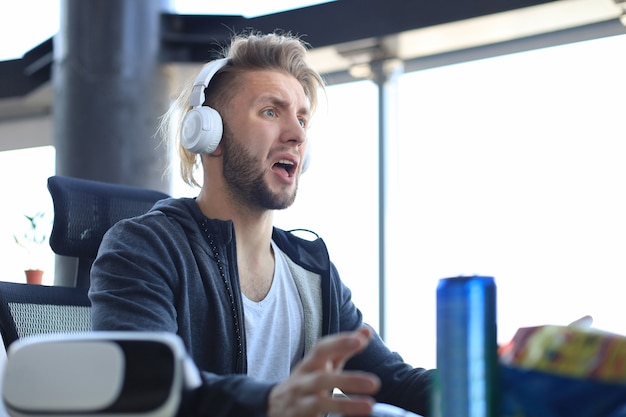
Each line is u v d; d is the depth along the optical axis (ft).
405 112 15.94
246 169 5.75
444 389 2.60
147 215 5.63
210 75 5.81
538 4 13.83
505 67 15.30
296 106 5.91
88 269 6.76
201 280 5.51
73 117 16.51
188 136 5.74
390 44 15.42
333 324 6.17
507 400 2.60
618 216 13.83
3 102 18.80
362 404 2.76
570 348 2.58
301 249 6.24
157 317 4.86
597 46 14.57
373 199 15.64
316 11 15.69
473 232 14.90
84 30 16.58
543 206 14.40
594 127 14.30
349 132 15.96
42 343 2.78
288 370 5.86
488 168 15.01
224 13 16.49
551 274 14.06
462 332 2.59
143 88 16.46
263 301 5.86
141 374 2.66
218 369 5.48
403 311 15.24
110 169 16.28
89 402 2.67
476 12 14.30
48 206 17.67
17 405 2.76
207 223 5.65
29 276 14.55
